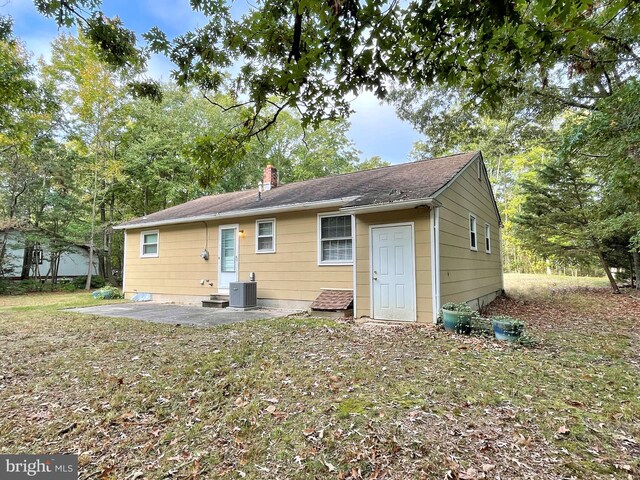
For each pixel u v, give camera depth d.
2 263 17.30
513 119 12.27
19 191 17.67
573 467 2.21
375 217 7.32
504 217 26.58
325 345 5.12
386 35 2.55
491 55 3.04
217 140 4.04
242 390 3.50
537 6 2.35
